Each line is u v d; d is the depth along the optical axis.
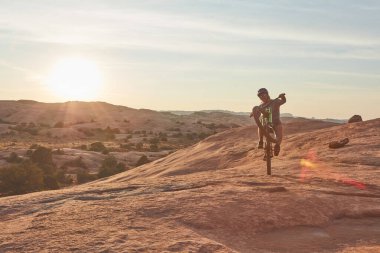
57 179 68.00
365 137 16.34
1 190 58.38
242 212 6.78
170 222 6.30
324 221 6.91
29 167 60.75
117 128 196.12
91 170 85.12
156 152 115.69
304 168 11.85
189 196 7.62
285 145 18.53
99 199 8.12
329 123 26.55
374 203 7.80
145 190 8.70
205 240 5.56
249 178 9.95
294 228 6.61
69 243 5.46
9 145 124.62
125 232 5.83
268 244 5.95
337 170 11.31
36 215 7.11
